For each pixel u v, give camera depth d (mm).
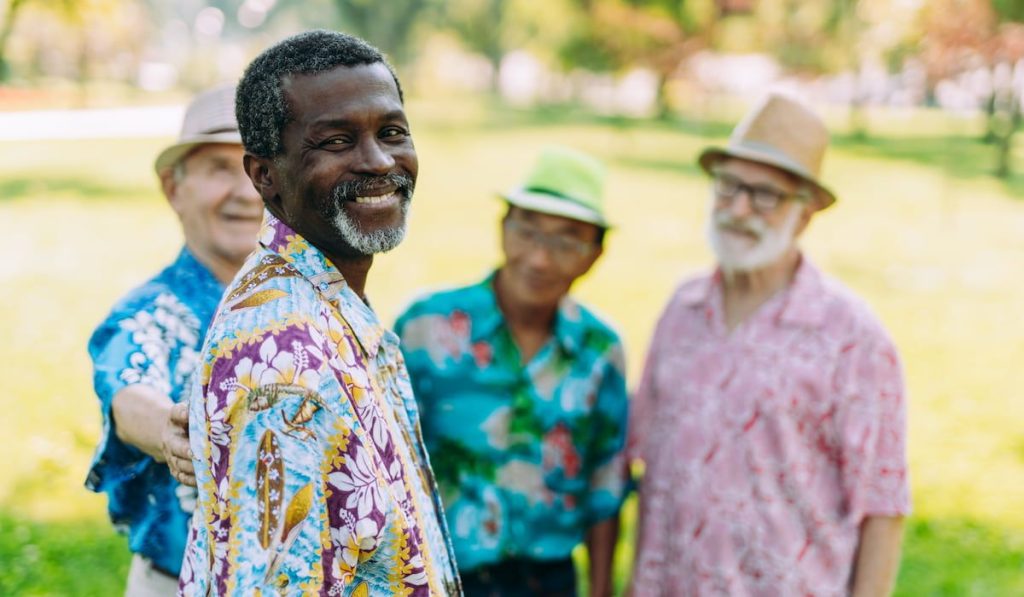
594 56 33156
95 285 11094
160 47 86375
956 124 39219
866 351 2750
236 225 2484
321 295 1615
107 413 2156
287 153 1601
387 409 1677
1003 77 22359
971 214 17625
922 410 7754
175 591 2285
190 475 1755
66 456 6188
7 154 23453
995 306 10992
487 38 57594
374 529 1520
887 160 26781
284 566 1447
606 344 3066
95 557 4859
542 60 49094
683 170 24766
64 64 47438
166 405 2082
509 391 2941
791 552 2740
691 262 13359
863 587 2762
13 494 5598
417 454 1792
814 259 13477
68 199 17062
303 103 1577
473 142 30016
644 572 2967
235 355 1511
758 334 2838
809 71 30750
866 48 27609
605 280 11953
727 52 32281
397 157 1644
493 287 3016
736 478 2803
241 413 1484
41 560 4781
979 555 5262
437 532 1753
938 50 19438
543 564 2992
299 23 71125
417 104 48938
